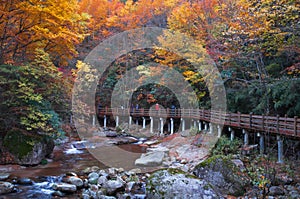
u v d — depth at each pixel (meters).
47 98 8.46
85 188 5.99
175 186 4.46
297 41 7.59
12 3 8.17
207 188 4.44
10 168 7.15
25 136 7.88
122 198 5.35
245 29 8.46
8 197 5.25
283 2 7.27
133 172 7.27
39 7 7.86
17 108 7.64
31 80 7.94
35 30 8.59
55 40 9.72
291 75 9.30
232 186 5.53
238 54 9.70
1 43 9.12
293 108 8.85
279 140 7.56
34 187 5.86
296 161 7.52
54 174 6.91
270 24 7.67
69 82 9.80
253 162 7.19
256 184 5.62
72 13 9.72
